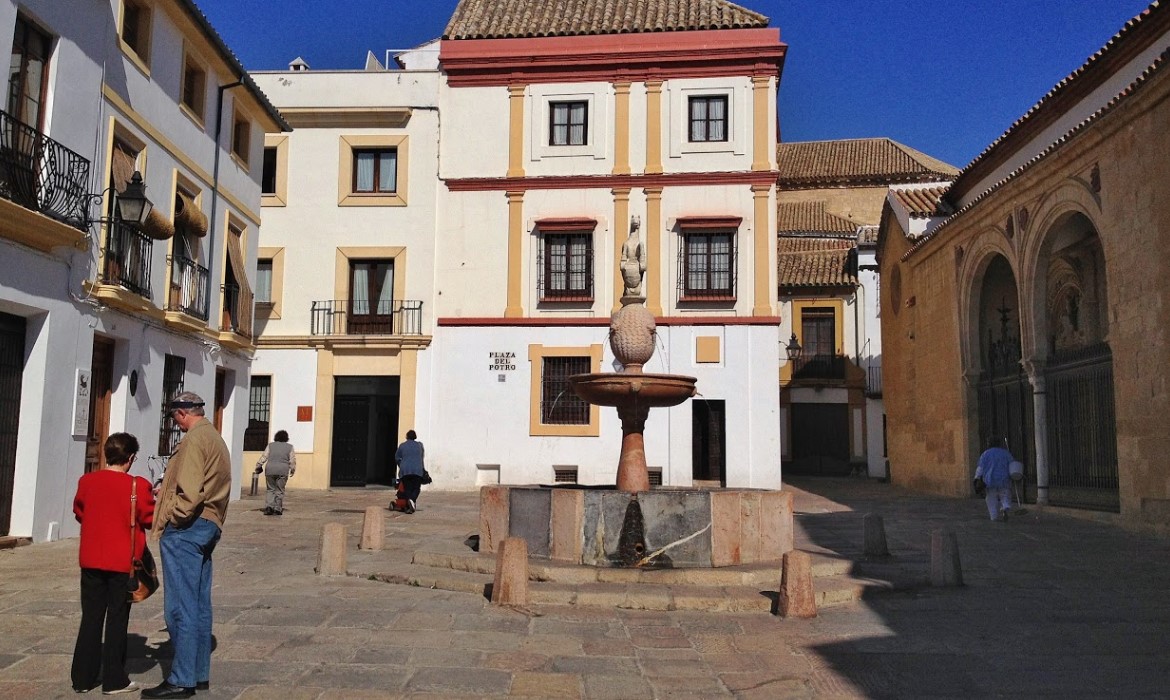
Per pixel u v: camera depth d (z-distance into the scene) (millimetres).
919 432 23969
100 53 12742
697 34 23750
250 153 19766
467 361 23891
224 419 19297
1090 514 14797
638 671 6215
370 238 24578
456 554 10086
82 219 12070
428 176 24562
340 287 24516
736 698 5672
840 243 37750
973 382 20359
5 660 6219
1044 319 16641
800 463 34125
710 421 23094
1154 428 12680
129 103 13766
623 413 10914
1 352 11203
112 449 5711
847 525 15250
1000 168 21141
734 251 23312
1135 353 13133
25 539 11297
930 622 7844
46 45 11602
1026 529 14367
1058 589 9367
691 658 6578
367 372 24203
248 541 12578
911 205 25188
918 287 23719
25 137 10977
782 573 8133
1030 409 17594
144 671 6059
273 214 24859
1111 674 6262
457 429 23703
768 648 6891
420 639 6961
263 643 6789
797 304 34906
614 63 23875
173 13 15211
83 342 12469
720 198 23484
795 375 34469
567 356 23703
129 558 5586
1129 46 14984
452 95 24641
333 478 24297
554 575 8945
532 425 23500
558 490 9766
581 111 24297
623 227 23734
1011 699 5711
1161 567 10625
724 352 23109
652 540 9289
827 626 7656
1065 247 17406
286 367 24359
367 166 25062
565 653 6633
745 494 9656
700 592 8438
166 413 15555
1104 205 13898
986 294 20281
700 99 23875
